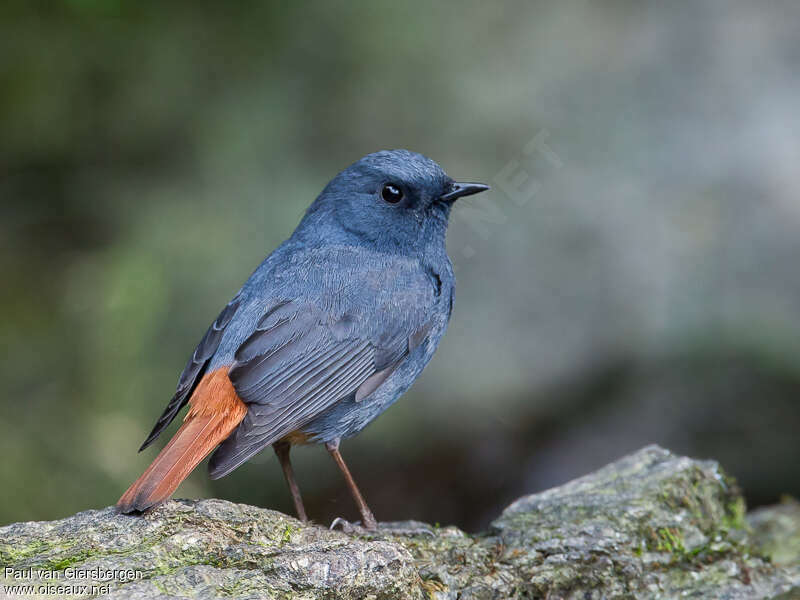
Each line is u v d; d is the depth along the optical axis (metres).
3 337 12.11
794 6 14.05
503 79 13.39
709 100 13.44
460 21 13.64
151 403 11.64
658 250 12.82
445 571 6.59
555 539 7.13
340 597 5.89
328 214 7.93
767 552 8.00
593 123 13.33
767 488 12.30
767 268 12.54
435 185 7.88
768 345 12.24
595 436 12.66
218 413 6.80
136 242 12.13
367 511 7.57
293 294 7.43
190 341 11.77
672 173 13.10
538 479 12.59
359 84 13.04
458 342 12.72
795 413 12.30
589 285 12.80
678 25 14.02
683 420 12.52
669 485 7.80
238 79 12.98
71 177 12.99
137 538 6.05
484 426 12.64
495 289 12.84
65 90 12.84
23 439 11.34
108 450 11.38
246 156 12.55
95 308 11.96
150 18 12.78
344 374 7.41
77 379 11.83
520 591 6.78
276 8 13.03
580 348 12.61
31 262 12.72
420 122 12.95
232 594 5.57
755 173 12.93
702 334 12.44
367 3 13.26
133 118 12.84
